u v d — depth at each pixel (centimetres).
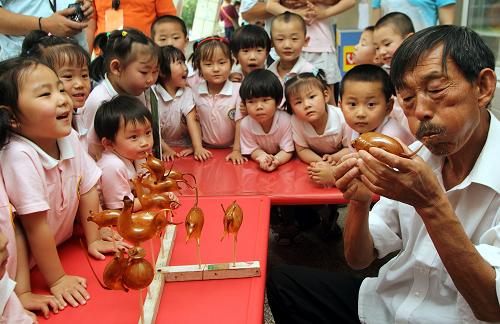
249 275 96
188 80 218
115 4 220
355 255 110
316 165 155
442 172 95
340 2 264
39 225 95
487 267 76
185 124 214
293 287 115
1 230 90
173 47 209
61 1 191
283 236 222
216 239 112
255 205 132
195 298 90
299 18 228
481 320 82
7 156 96
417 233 98
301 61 234
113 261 80
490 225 87
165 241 108
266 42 227
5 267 82
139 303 85
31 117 95
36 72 95
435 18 251
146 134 137
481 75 77
